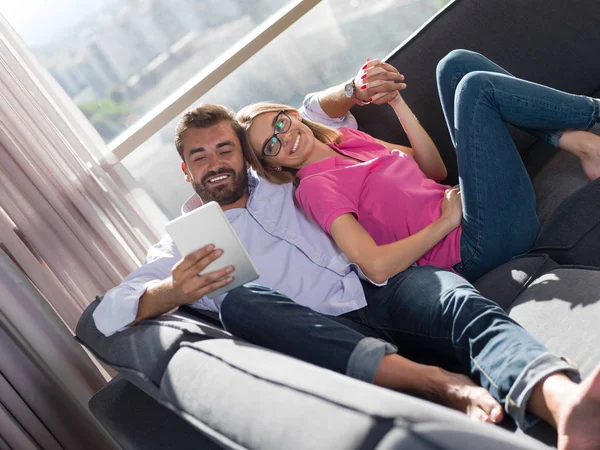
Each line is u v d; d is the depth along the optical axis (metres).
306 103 1.95
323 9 2.86
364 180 1.66
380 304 1.51
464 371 1.29
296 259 1.63
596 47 1.93
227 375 1.00
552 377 0.99
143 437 1.24
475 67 1.63
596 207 1.42
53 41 2.60
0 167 1.99
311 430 0.76
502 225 1.51
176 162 2.74
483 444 0.67
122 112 2.74
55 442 1.95
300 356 1.23
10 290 1.92
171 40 2.72
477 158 1.51
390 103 1.83
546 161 1.79
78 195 2.10
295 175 1.77
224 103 2.81
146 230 2.22
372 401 0.75
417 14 3.00
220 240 1.28
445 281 1.38
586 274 1.27
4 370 1.89
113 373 2.11
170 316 1.40
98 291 2.10
